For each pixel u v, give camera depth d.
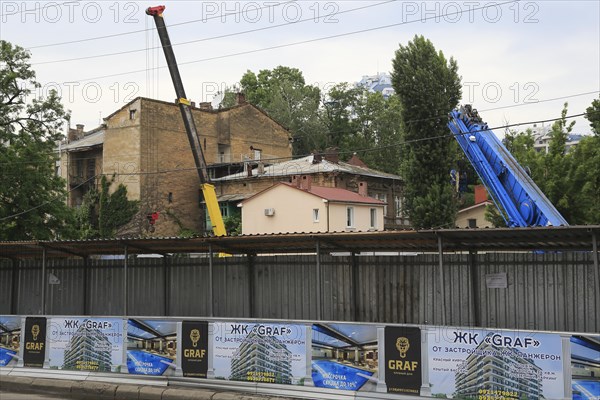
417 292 16.27
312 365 13.45
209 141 63.72
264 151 68.25
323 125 84.19
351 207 48.81
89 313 20.28
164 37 28.23
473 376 11.91
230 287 18.52
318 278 15.27
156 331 15.19
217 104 87.00
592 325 14.19
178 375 14.84
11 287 21.56
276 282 17.94
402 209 62.72
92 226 59.66
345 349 13.15
